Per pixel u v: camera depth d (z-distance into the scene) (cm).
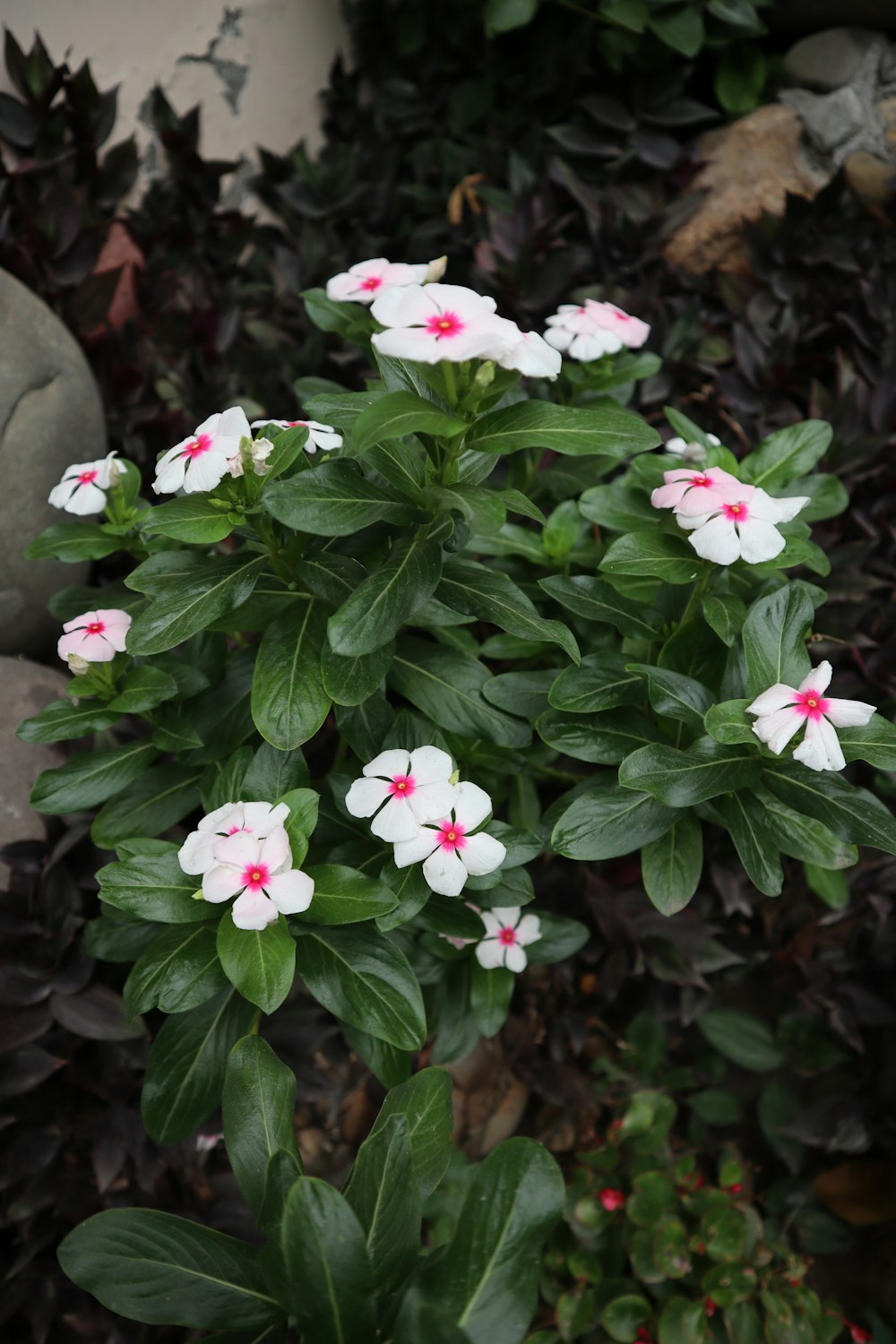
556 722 56
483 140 108
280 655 52
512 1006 76
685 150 102
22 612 75
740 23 99
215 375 90
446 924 54
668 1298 71
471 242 99
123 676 56
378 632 50
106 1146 63
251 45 104
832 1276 75
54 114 88
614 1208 72
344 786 55
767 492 61
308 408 53
